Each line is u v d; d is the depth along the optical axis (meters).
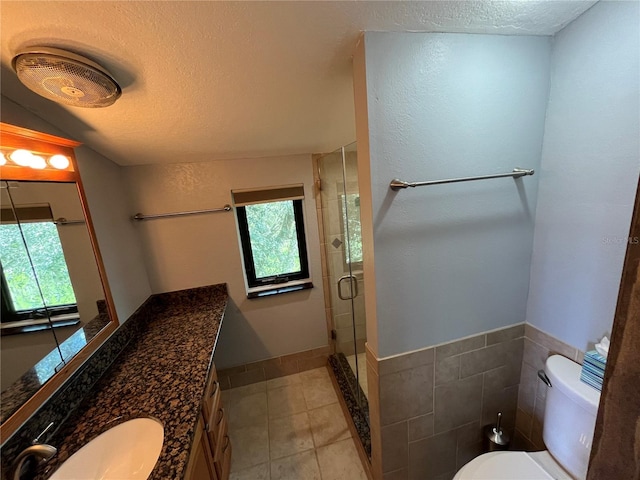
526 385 1.35
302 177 2.11
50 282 1.00
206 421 1.14
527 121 1.08
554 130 1.08
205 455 1.10
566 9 0.90
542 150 1.13
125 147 1.47
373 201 0.98
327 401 2.08
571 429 1.02
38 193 0.98
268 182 2.05
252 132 1.51
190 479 0.88
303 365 2.41
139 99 1.06
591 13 0.91
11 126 0.85
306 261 2.34
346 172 1.59
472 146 1.04
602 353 0.98
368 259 1.08
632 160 0.86
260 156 1.98
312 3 0.73
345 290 1.97
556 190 1.10
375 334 1.12
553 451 1.09
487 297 1.22
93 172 1.45
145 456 0.88
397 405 1.21
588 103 0.95
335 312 2.32
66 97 0.89
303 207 2.17
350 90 1.22
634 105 0.84
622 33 0.84
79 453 0.85
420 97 0.94
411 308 1.12
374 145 0.93
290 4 0.72
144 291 1.85
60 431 0.92
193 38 0.79
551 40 1.04
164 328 1.65
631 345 0.36
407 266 1.07
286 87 1.12
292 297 2.28
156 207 1.89
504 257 1.20
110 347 1.30
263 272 2.29
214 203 1.99
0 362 0.78
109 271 1.46
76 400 1.02
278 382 2.31
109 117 1.16
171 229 1.94
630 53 0.83
